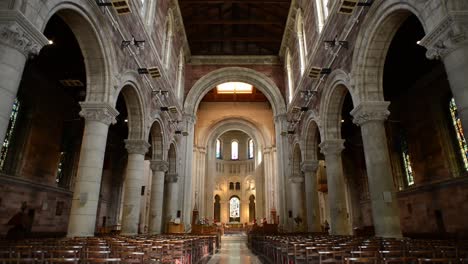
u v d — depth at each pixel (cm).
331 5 1503
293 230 2294
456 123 1540
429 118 1688
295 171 2377
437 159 1627
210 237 1546
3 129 607
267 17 2562
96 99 1067
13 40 632
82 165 1005
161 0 1872
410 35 1395
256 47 2977
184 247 811
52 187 1775
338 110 1561
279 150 2608
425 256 532
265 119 3603
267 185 3450
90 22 957
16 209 1488
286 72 2691
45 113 1727
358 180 2692
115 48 1147
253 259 1322
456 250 543
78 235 938
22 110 1595
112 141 2638
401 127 1969
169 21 2147
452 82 650
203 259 1276
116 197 2817
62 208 1892
